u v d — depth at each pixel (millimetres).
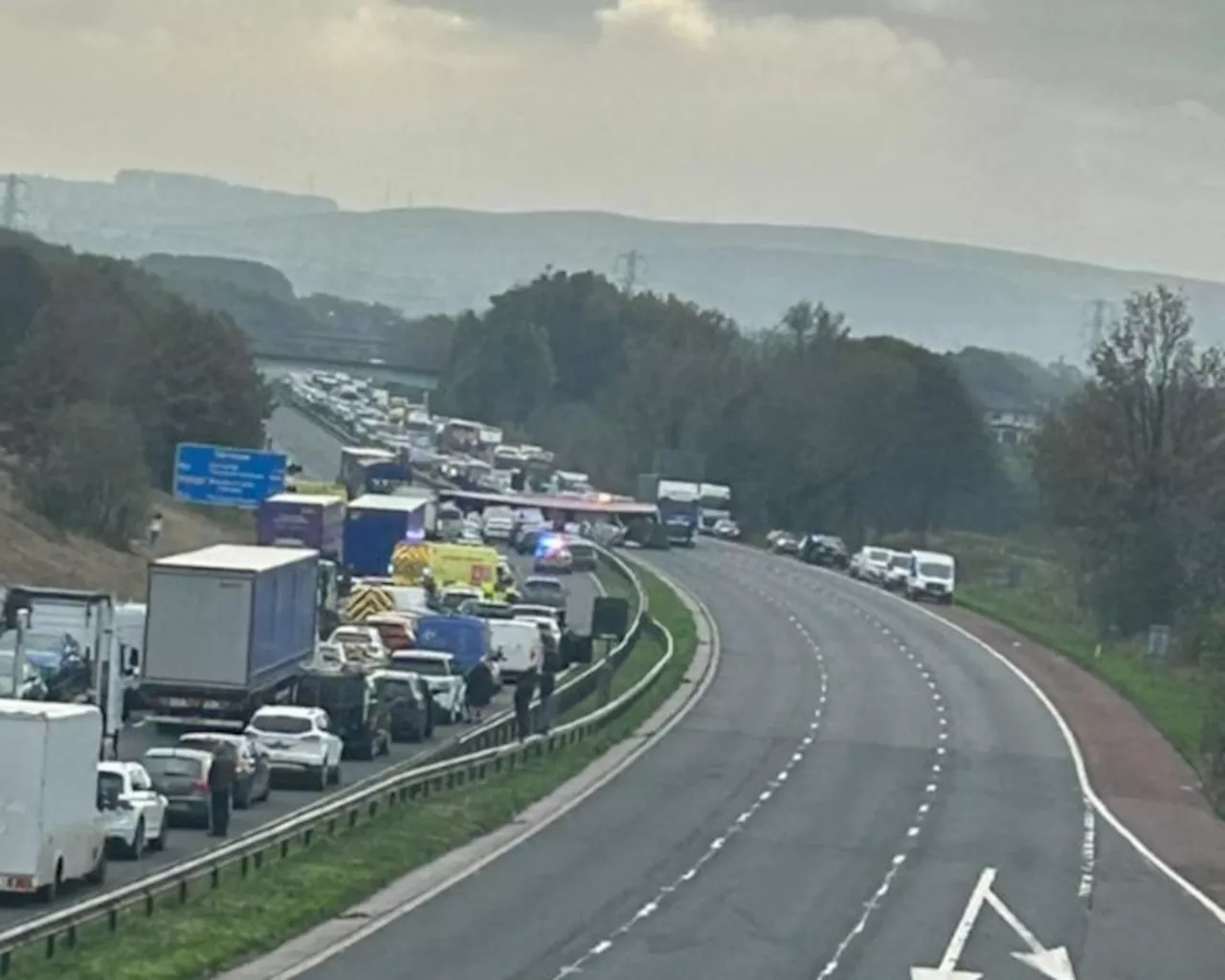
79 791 105500
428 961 95125
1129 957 108188
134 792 120250
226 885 107750
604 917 111000
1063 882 133500
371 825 134125
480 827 142250
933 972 99938
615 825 148375
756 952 102875
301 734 157000
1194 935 116875
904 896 124188
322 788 157250
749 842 143125
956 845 147125
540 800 159875
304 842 123812
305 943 98375
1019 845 149125
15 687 161250
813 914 115875
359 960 94250
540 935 104188
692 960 99625
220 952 91188
